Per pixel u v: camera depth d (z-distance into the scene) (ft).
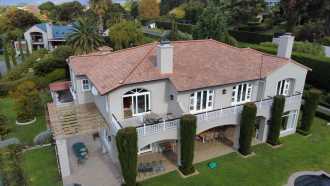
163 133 74.90
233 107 83.97
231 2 250.16
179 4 499.92
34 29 291.79
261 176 77.00
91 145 94.17
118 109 77.82
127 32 236.22
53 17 426.10
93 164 82.94
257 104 87.71
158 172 78.33
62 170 76.54
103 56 103.81
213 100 87.76
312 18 199.62
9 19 348.38
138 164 80.64
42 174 79.61
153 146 87.56
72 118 84.84
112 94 74.95
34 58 219.61
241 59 99.45
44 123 119.96
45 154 91.04
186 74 83.35
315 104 97.50
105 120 83.61
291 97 95.04
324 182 75.77
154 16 479.41
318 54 150.92
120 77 77.61
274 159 85.20
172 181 74.59
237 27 248.32
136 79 76.23
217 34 191.31
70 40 180.34
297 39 197.77
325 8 184.85
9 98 161.99
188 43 101.45
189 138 73.10
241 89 92.02
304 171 79.46
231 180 75.10
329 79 128.67
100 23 284.82
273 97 89.66
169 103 84.84
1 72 232.53
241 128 85.05
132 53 93.09
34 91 125.39
